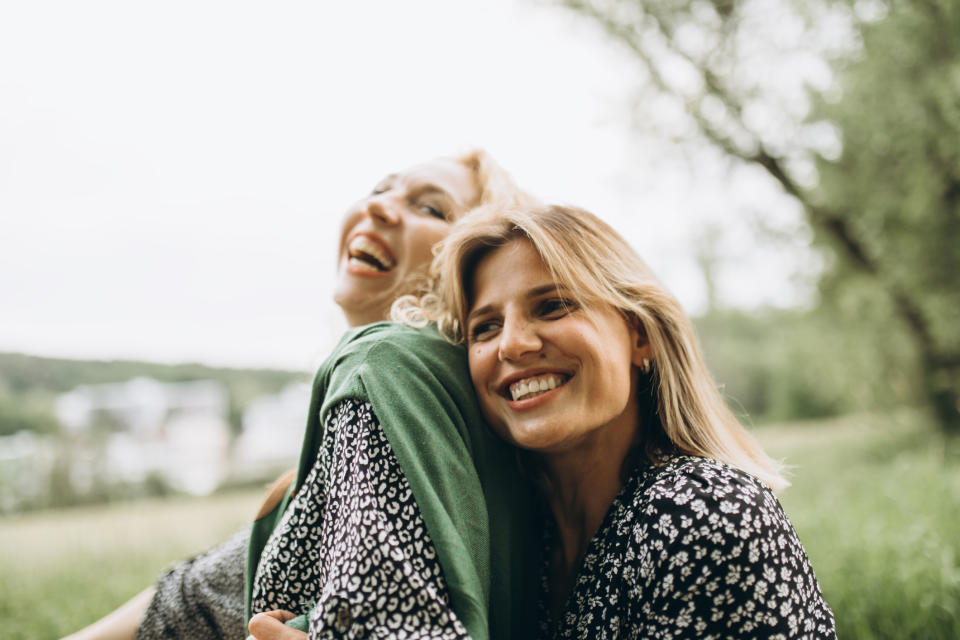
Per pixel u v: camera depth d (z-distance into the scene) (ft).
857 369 38.65
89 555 19.57
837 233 33.73
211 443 130.31
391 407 4.23
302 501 4.54
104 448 65.72
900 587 9.43
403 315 5.35
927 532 11.90
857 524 14.24
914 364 36.01
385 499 3.94
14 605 12.96
